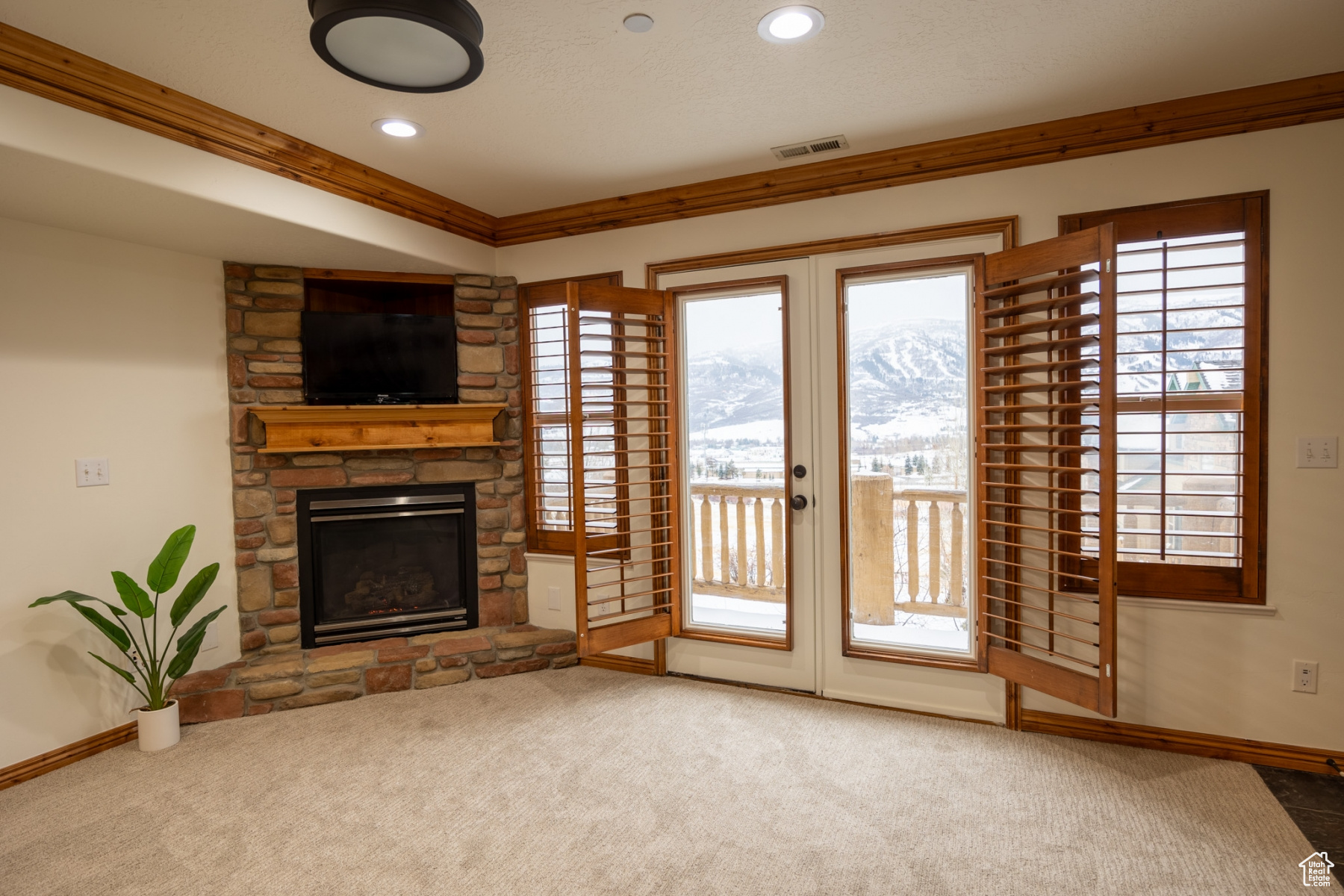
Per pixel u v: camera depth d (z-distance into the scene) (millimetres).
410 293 4102
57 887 1988
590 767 2648
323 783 2561
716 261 3432
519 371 3967
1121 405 2760
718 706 3217
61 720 2758
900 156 3021
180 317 3225
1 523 2600
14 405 2646
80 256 2863
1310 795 2375
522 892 1936
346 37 1818
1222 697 2652
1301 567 2543
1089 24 2072
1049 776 2537
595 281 3736
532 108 2557
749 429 3482
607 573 3795
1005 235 2898
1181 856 2055
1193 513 2670
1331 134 2451
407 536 3896
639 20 1989
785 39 2113
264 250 3234
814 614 3322
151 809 2395
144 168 2316
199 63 2174
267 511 3514
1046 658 2895
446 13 1770
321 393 3566
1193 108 2582
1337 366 2475
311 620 3631
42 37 2008
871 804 2359
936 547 3154
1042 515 2883
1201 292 2658
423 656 3523
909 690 3148
